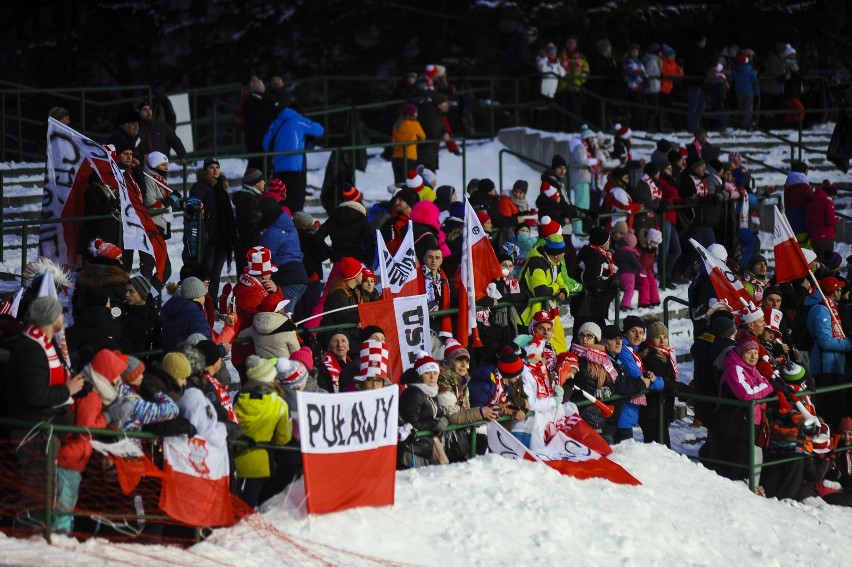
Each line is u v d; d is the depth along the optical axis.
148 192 36.41
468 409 27.30
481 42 82.44
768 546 27.56
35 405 20.69
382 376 25.97
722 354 31.30
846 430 33.91
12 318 23.69
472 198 42.94
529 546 24.09
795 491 31.55
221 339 28.59
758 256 41.44
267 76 82.19
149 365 26.89
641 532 25.94
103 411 21.91
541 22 81.81
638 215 46.19
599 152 56.06
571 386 29.98
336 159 47.97
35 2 84.50
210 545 21.67
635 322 31.64
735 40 90.56
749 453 30.56
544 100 66.88
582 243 51.62
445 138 61.16
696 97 69.81
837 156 64.81
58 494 21.12
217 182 36.41
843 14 90.38
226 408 23.62
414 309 30.42
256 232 36.66
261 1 82.25
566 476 27.27
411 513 24.22
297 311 35.12
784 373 32.44
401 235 35.06
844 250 57.03
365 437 23.81
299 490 23.59
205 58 82.12
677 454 30.47
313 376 26.17
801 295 39.06
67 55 82.75
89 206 32.75
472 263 32.47
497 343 33.28
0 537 20.61
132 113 38.09
